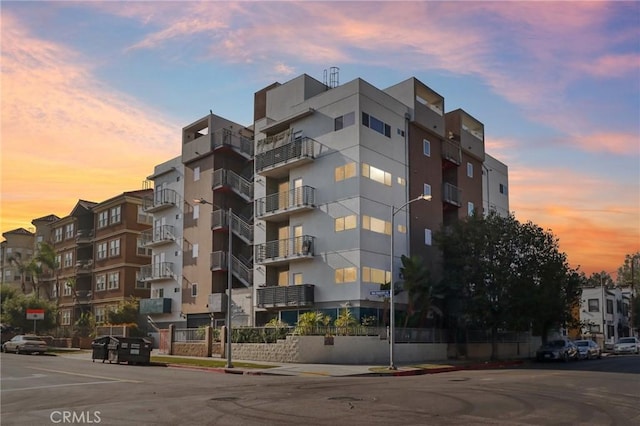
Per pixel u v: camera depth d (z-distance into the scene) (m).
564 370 27.97
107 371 26.31
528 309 36.56
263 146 42.09
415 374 27.14
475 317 36.72
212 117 48.12
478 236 37.56
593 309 78.31
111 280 60.25
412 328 35.34
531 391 17.23
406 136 40.81
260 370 26.77
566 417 12.32
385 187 38.06
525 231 38.22
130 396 16.25
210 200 47.28
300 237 38.47
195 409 13.49
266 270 40.75
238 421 11.77
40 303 58.81
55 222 71.75
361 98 37.00
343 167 37.00
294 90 41.88
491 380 21.48
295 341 31.41
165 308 49.88
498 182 53.41
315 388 18.47
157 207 52.41
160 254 52.50
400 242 38.75
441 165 44.44
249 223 46.31
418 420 11.85
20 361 33.91
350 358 31.80
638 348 55.44
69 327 60.16
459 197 45.53
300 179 39.75
